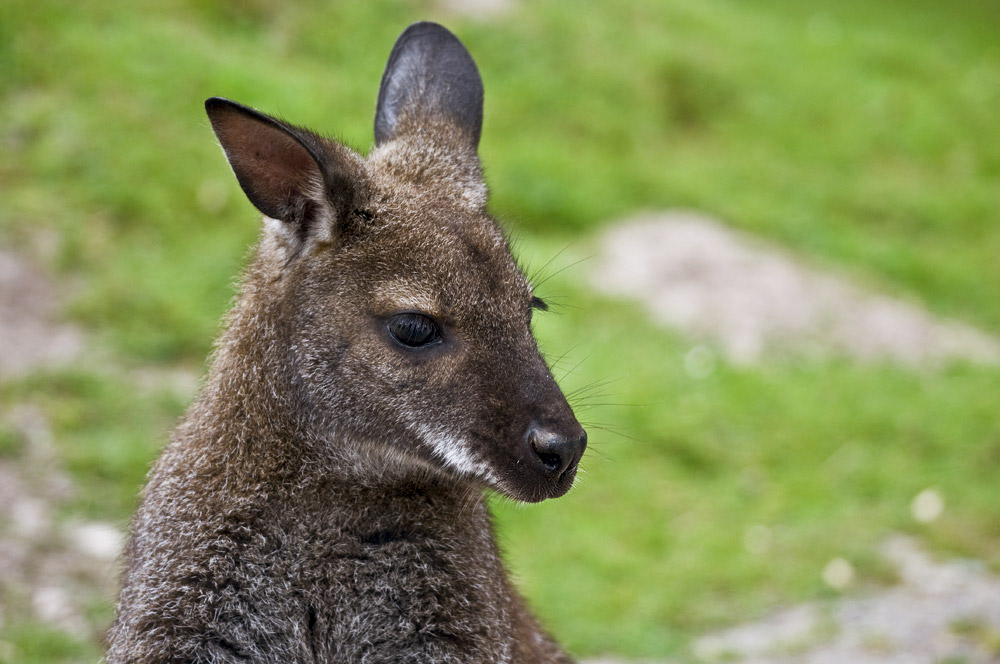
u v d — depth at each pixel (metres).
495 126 27.02
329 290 7.46
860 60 36.34
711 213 25.83
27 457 14.09
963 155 31.91
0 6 22.64
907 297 24.39
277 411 7.55
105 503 13.51
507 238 8.01
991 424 18.81
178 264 18.78
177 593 7.23
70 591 11.73
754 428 18.11
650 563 14.66
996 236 28.33
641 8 33.84
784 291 23.00
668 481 16.69
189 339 17.16
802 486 16.84
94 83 21.95
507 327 7.50
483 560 7.77
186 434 7.86
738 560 14.73
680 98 30.64
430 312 7.37
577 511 15.72
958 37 42.88
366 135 23.52
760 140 30.22
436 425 7.37
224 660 7.27
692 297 22.19
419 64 9.00
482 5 30.45
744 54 33.59
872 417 18.66
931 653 11.81
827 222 27.05
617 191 25.36
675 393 18.58
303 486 7.51
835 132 31.52
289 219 7.60
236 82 23.06
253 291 7.89
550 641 9.07
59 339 16.67
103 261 18.47
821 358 20.94
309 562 7.51
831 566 14.58
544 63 29.27
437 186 7.96
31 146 20.44
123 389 15.74
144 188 20.16
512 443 7.33
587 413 17.44
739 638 12.92
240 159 7.33
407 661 7.56
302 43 26.86
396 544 7.56
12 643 10.70
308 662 7.51
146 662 7.13
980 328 23.81
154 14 25.14
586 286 21.25
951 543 15.23
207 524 7.38
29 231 18.67
